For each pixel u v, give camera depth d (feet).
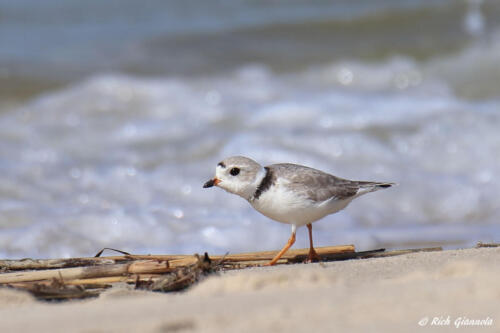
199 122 54.60
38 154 48.44
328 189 26.73
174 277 22.74
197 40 77.36
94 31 79.46
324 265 24.93
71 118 56.29
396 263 24.62
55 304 20.76
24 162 46.70
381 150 48.75
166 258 27.25
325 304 17.29
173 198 42.39
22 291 21.89
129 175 45.06
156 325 16.22
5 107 59.62
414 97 61.00
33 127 54.19
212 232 37.09
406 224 40.19
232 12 85.81
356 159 47.60
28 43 74.90
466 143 49.73
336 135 50.65
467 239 37.09
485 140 50.08
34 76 66.33
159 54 73.61
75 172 45.39
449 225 40.11
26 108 58.44
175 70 69.67
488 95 61.98
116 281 24.25
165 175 45.06
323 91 63.41
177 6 87.25
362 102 58.85
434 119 53.72
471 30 76.79
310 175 26.76
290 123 53.88
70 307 19.34
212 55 73.61
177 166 46.60
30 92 63.16
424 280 19.53
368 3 86.84
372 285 19.56
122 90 61.21
